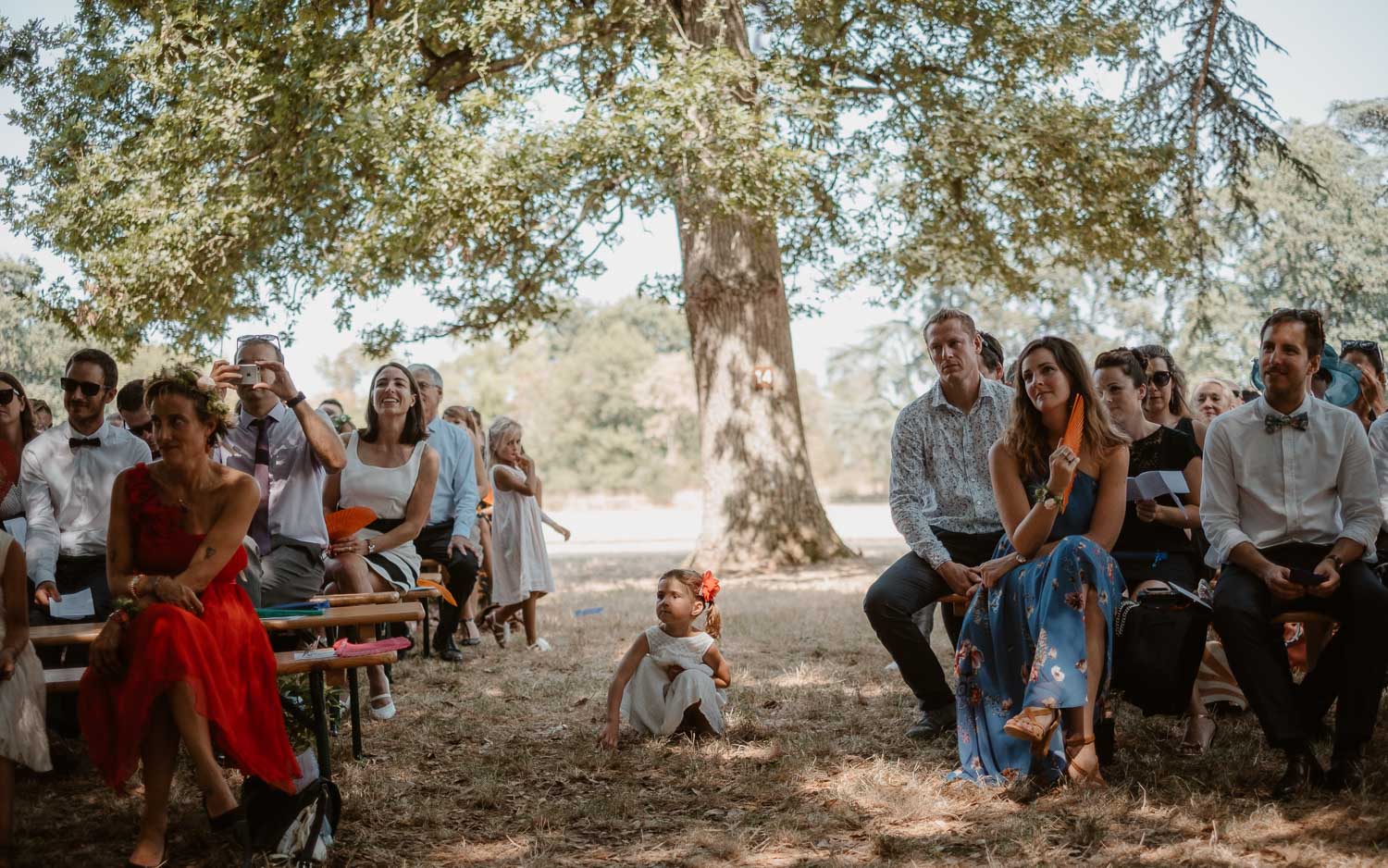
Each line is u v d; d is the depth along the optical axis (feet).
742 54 47.44
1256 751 14.90
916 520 17.11
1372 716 13.14
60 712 15.56
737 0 48.16
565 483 236.84
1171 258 51.72
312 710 13.43
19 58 46.01
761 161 40.29
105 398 17.40
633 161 40.37
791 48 48.57
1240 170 50.88
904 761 15.11
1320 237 60.80
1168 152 49.73
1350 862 10.75
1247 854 11.14
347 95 42.37
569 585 41.83
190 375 12.37
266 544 17.61
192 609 11.70
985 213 52.29
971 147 47.26
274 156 42.55
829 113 45.91
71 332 46.21
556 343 270.26
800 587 39.78
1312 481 14.62
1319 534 14.55
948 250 51.96
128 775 11.21
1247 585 14.12
